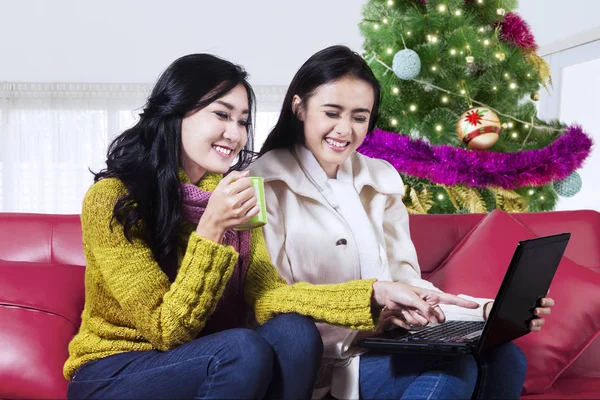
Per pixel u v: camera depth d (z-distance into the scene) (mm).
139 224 1295
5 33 5848
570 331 1713
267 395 1238
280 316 1308
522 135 3004
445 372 1280
